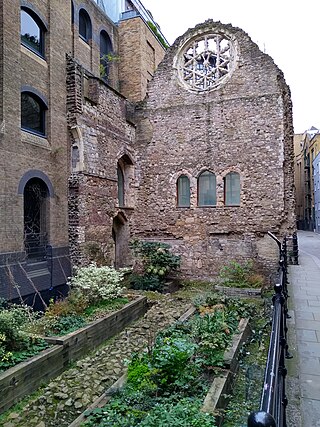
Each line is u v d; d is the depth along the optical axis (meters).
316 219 42.22
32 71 10.91
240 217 14.93
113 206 14.41
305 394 3.75
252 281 12.80
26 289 9.95
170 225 15.98
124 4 21.39
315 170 42.41
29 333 7.16
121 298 10.86
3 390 5.61
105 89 14.04
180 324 7.65
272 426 1.21
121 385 5.32
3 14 9.64
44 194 11.37
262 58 14.80
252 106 14.84
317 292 8.09
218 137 15.32
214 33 15.76
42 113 11.55
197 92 15.72
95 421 4.50
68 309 9.02
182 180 16.02
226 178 15.29
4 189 9.47
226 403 5.18
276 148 14.48
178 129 15.95
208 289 13.75
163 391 5.05
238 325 8.18
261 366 6.41
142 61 19.16
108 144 14.20
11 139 9.78
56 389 6.30
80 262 12.16
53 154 11.61
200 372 5.70
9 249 9.56
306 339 5.20
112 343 8.48
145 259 14.92
